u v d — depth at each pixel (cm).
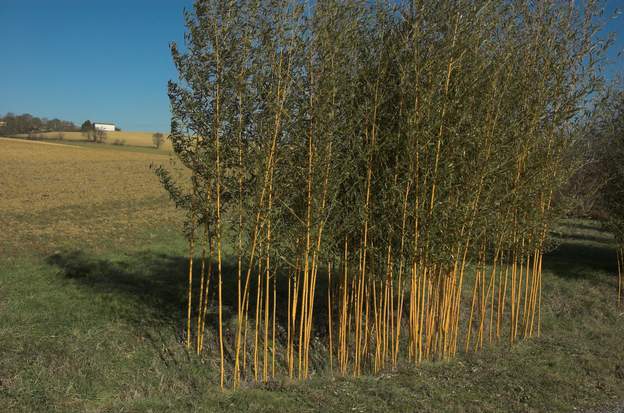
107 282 1181
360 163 723
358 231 739
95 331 831
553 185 895
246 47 649
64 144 8131
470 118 736
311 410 578
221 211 695
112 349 759
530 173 856
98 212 2489
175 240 1834
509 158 809
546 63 853
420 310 812
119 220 2261
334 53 655
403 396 624
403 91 704
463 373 718
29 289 1083
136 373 685
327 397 617
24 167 4781
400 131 713
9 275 1203
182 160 696
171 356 752
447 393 640
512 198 844
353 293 772
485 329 961
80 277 1227
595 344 879
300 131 659
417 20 703
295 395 623
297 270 702
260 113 653
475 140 745
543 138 873
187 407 576
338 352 749
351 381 682
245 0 647
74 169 4778
